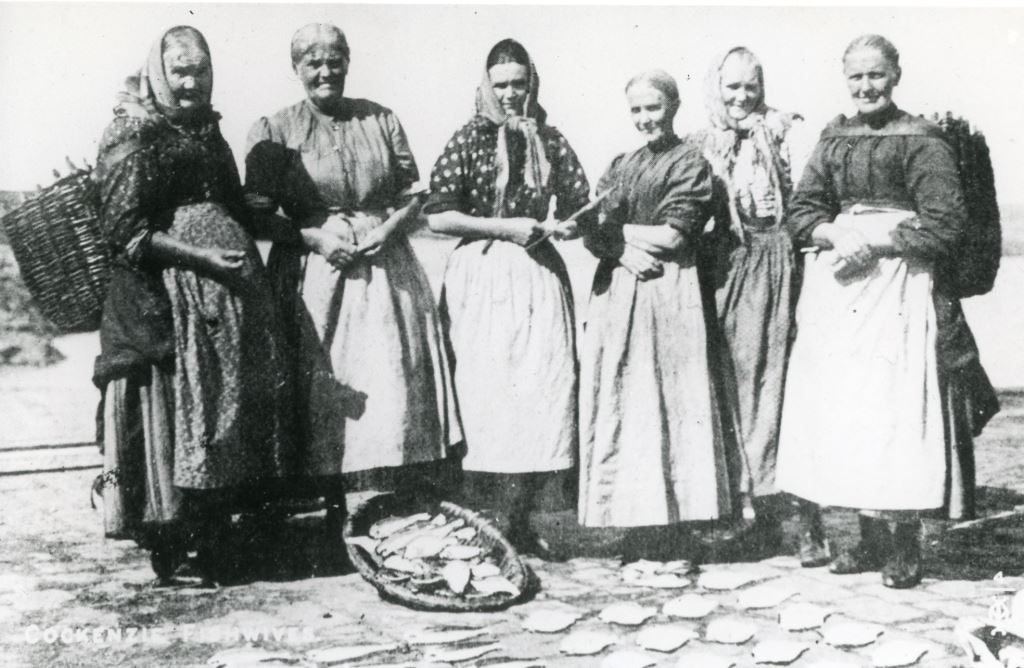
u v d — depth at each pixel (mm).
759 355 5227
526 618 4516
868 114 5059
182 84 4758
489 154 5148
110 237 4641
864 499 4859
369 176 5031
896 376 4887
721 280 5234
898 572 4855
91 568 4945
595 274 5211
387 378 4996
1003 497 5676
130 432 4633
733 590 4852
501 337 5117
